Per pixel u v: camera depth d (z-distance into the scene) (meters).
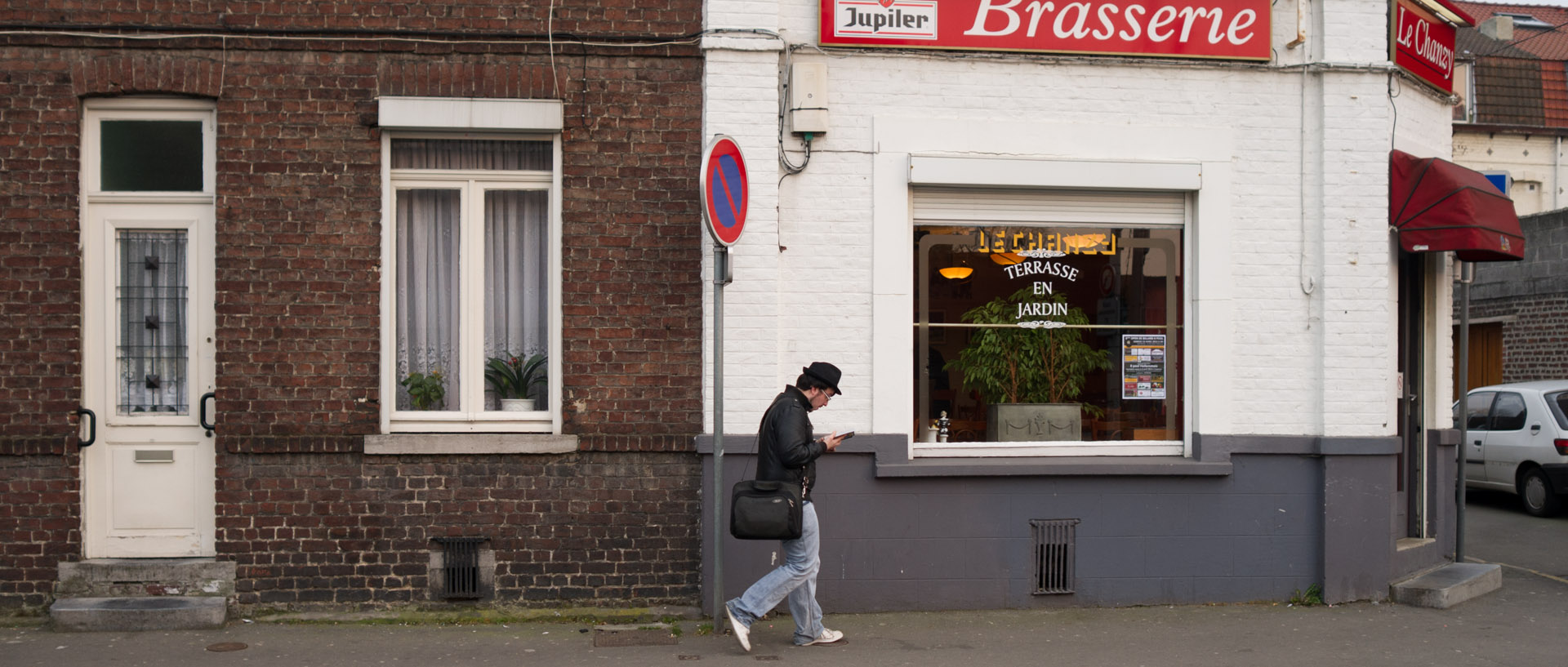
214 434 7.21
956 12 7.48
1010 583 7.54
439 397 7.49
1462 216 7.59
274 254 7.09
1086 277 7.89
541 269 7.54
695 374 7.32
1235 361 7.73
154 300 7.27
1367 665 6.33
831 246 7.43
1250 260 7.75
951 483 7.50
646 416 7.29
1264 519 7.74
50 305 7.02
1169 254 7.92
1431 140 8.73
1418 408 8.86
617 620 7.16
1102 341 7.91
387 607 7.17
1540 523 12.16
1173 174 7.67
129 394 7.25
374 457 7.16
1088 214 7.84
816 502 7.40
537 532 7.26
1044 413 7.86
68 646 6.50
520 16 7.22
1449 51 8.73
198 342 7.24
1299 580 7.75
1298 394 7.75
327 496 7.14
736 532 6.11
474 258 7.46
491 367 7.50
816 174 7.43
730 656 6.38
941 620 7.26
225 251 7.05
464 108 7.16
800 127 7.29
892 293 7.46
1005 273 7.82
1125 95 7.68
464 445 7.17
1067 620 7.30
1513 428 13.07
